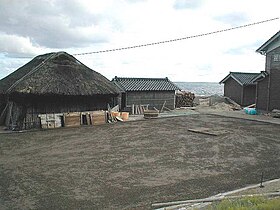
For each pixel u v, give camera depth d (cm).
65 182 614
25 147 938
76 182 614
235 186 595
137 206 493
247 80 2488
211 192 561
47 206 495
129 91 1984
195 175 666
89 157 820
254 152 891
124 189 575
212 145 984
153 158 814
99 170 699
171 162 774
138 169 710
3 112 1424
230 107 2358
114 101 1925
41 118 1330
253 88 2511
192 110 2227
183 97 2473
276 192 523
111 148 933
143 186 593
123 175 663
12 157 813
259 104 1986
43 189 573
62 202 511
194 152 885
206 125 1441
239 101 2511
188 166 738
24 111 1318
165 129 1312
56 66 1493
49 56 1627
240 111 2184
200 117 1784
